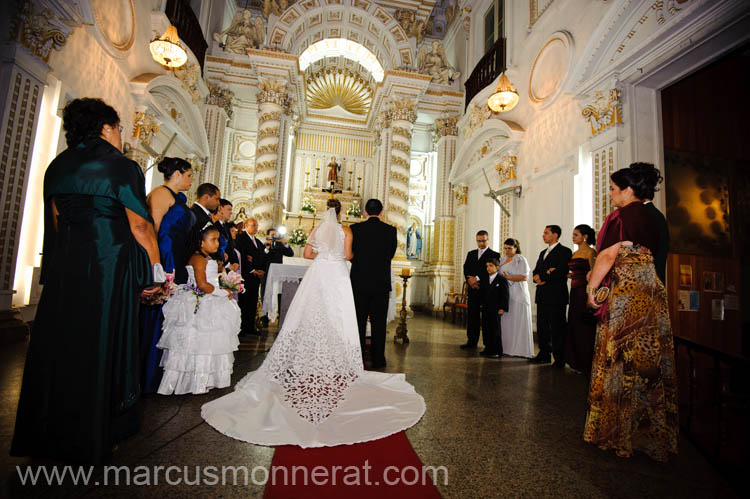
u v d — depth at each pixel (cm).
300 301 311
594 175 538
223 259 340
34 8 429
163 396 273
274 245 706
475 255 560
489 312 496
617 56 512
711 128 551
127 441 199
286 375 284
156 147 769
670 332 224
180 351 277
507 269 538
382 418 245
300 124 1403
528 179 738
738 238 541
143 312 276
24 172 434
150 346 278
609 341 223
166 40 595
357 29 1112
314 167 1423
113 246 174
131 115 652
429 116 1201
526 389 345
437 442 219
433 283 1143
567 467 198
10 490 150
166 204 238
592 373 232
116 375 181
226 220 440
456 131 1147
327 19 1090
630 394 214
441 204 1159
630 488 179
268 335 564
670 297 500
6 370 313
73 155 177
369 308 405
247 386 275
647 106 509
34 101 440
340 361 298
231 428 216
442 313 1103
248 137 1255
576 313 416
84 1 482
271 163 1032
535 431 245
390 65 1126
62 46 470
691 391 254
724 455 220
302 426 225
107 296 171
